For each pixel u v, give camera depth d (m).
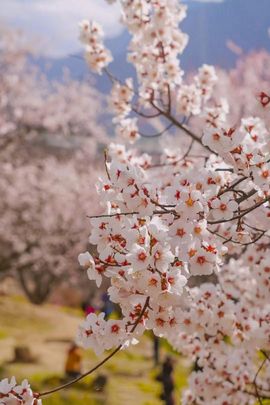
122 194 3.39
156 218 3.35
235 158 3.65
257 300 6.12
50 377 15.16
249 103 18.19
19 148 31.56
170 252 3.13
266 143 3.84
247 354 6.63
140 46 6.74
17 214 33.22
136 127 6.81
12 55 28.30
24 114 29.81
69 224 33.56
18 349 17.48
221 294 5.53
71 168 35.06
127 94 6.85
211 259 3.36
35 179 33.22
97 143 35.78
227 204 3.54
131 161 6.29
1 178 32.28
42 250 33.16
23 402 3.37
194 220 3.39
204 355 6.59
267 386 6.73
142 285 3.18
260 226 5.11
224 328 5.41
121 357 19.62
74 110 32.50
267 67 20.88
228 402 6.50
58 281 36.72
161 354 20.69
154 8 6.45
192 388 6.55
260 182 3.62
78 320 26.17
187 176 3.66
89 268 3.39
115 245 3.44
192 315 5.41
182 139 13.40
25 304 26.75
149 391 15.79
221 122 6.01
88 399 14.07
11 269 33.69
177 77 6.68
